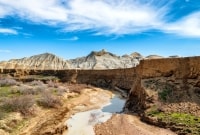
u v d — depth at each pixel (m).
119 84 69.50
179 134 23.67
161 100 32.41
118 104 44.97
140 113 32.59
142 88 36.12
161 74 37.50
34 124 26.53
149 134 24.44
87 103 43.19
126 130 26.22
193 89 32.66
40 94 38.56
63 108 36.16
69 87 58.56
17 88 40.62
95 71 80.75
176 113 28.47
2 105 28.50
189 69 34.56
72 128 27.55
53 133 24.67
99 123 30.17
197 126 24.03
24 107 29.16
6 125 23.91
